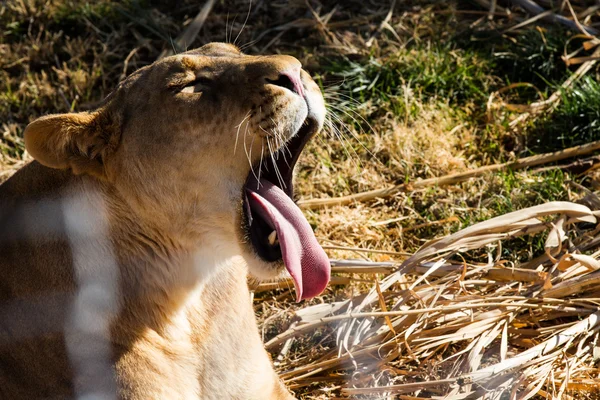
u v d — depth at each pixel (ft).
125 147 17.61
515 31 34.68
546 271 24.43
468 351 21.94
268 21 36.09
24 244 17.75
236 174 17.85
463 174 29.22
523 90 32.96
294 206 18.79
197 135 17.44
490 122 31.53
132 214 17.84
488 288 24.08
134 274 17.98
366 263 25.02
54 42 35.22
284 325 24.04
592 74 32.89
